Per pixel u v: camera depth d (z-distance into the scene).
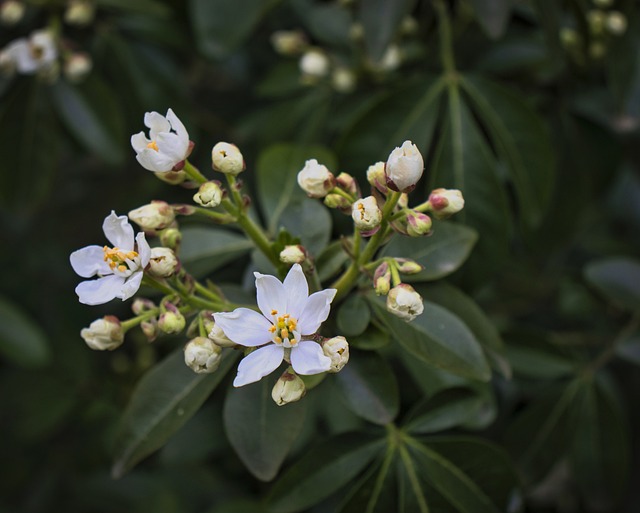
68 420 0.61
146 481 0.56
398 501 0.39
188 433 0.44
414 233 0.35
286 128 0.50
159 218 0.36
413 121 0.44
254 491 0.52
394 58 0.47
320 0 0.52
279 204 0.41
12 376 0.59
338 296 0.37
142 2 0.49
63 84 0.49
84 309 0.58
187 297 0.36
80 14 0.48
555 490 0.52
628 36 0.46
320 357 0.33
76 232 0.61
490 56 0.47
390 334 0.37
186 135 0.35
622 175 0.56
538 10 0.43
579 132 0.48
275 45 0.50
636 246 0.54
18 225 0.62
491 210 0.43
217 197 0.35
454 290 0.39
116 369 0.58
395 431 0.39
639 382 0.53
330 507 0.47
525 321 0.53
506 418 0.46
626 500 0.54
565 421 0.45
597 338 0.49
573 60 0.48
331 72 0.49
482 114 0.44
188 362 0.34
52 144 0.50
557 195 0.49
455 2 0.47
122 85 0.51
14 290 0.61
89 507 0.58
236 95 0.55
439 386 0.42
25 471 0.62
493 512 0.39
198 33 0.46
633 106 0.47
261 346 0.34
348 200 0.36
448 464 0.39
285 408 0.37
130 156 0.53
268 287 0.34
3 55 0.48
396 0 0.43
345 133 0.43
